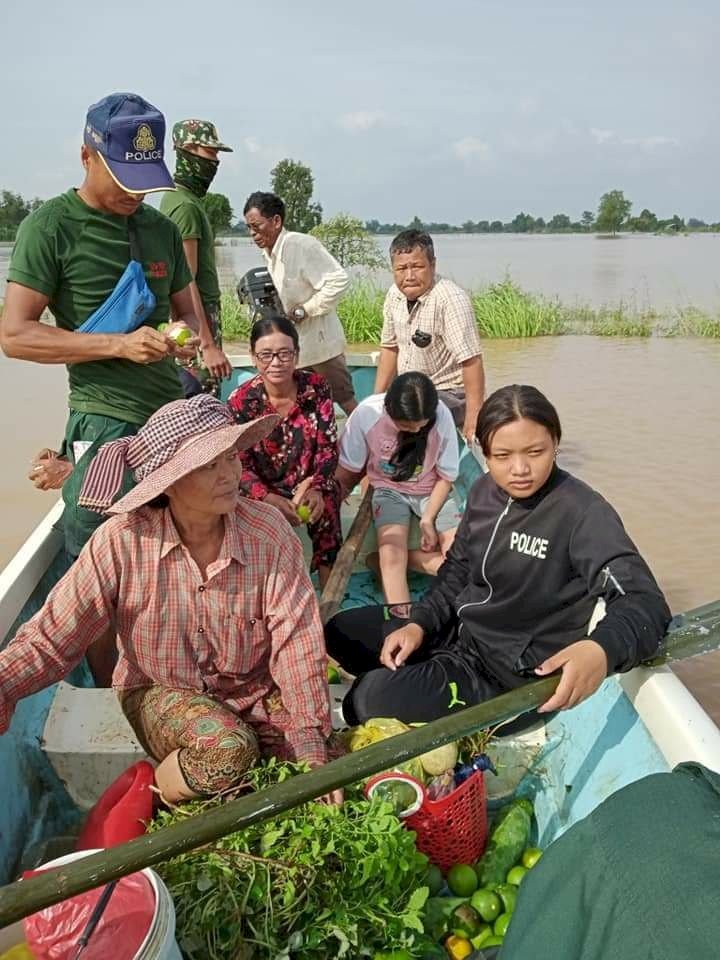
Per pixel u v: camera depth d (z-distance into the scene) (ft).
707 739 6.56
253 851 6.79
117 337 10.17
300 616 7.91
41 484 10.77
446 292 16.72
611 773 7.70
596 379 37.09
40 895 5.02
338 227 66.13
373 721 8.42
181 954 5.91
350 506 16.06
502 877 8.16
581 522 8.34
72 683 10.35
